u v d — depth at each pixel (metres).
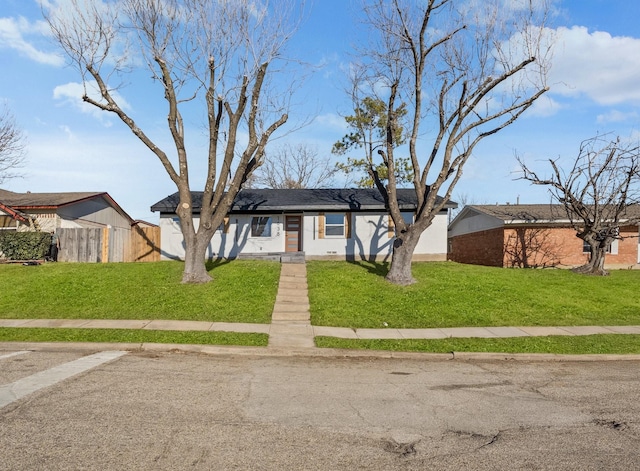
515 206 28.27
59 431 4.70
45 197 26.09
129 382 6.68
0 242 19.44
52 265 18.56
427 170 17.06
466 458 4.32
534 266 24.14
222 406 5.69
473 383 7.27
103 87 14.58
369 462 4.18
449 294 15.25
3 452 4.17
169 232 23.88
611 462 4.28
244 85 15.32
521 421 5.40
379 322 12.45
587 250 24.23
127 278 16.06
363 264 20.73
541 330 12.02
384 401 6.13
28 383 6.45
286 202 24.38
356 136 32.94
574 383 7.36
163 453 4.24
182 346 9.42
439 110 16.92
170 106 15.20
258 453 4.31
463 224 30.42
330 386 6.88
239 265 18.98
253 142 15.80
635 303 15.20
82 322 11.70
